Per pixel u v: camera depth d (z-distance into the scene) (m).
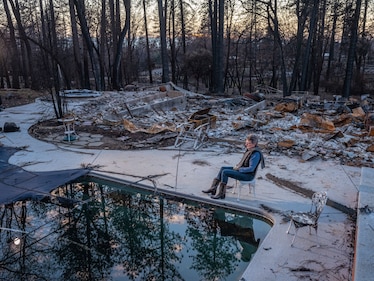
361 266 3.68
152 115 14.24
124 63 38.56
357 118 12.71
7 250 4.97
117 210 6.32
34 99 19.62
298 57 24.30
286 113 15.02
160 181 7.05
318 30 30.28
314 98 19.41
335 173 7.25
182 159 8.43
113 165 8.05
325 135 10.46
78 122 12.67
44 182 7.09
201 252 5.03
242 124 11.37
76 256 4.88
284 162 8.07
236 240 5.32
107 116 12.90
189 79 40.22
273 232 4.95
